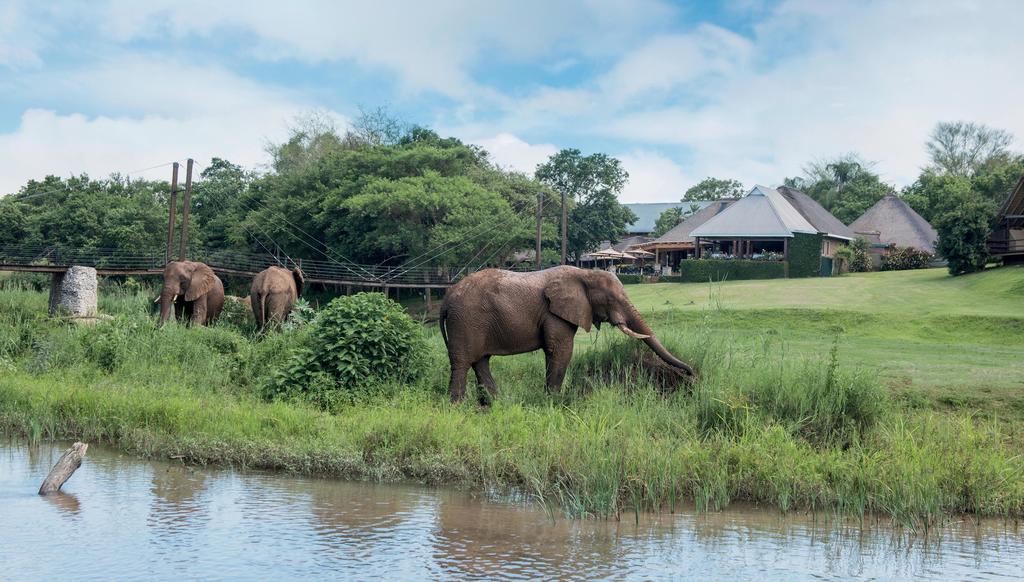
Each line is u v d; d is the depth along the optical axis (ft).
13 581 23.06
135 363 56.34
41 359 58.39
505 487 33.01
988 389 47.91
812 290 133.39
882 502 30.94
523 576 23.84
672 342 48.75
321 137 241.14
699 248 194.18
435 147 195.00
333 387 46.88
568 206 196.54
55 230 167.84
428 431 36.60
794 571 24.73
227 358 57.47
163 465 36.58
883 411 39.93
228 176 240.32
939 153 322.34
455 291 47.37
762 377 42.52
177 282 78.23
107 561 24.71
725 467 32.81
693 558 25.68
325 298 179.42
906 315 94.79
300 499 31.42
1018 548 27.20
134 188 200.54
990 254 153.58
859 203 279.28
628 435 35.94
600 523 29.14
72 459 32.65
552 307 46.85
